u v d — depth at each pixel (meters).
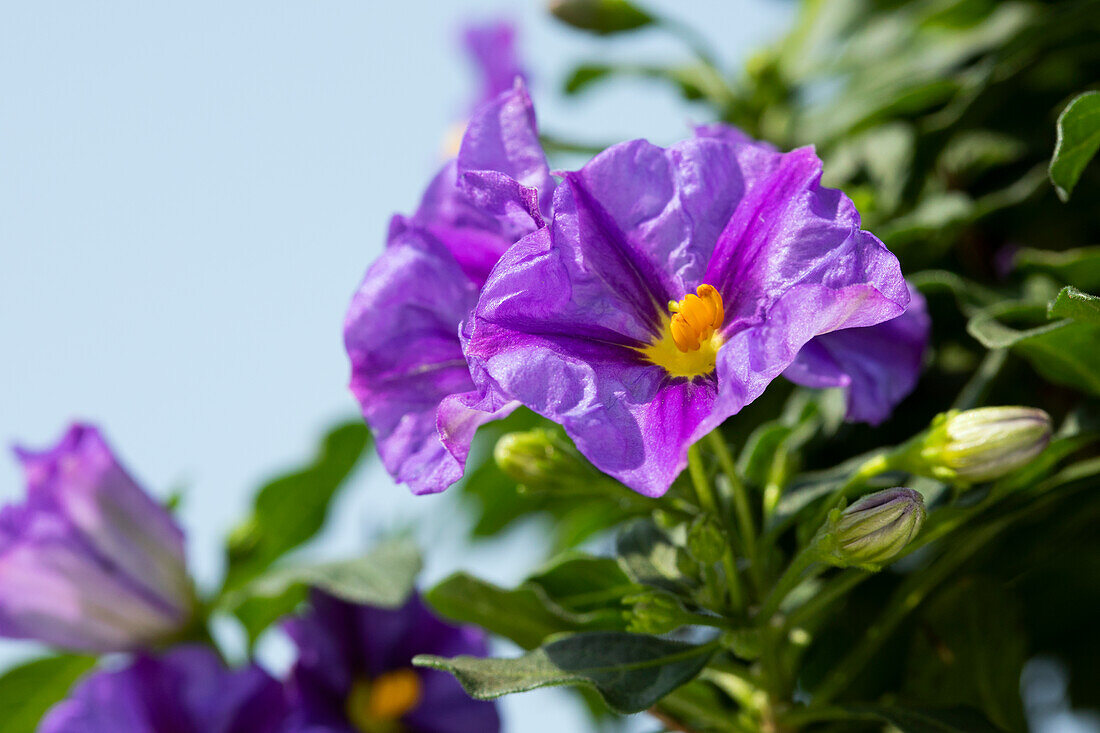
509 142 0.22
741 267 0.21
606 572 0.24
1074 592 0.26
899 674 0.25
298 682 0.26
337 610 0.26
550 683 0.21
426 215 0.22
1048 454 0.23
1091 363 0.23
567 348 0.21
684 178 0.21
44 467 0.26
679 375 0.21
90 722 0.26
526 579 0.24
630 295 0.21
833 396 0.25
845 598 0.26
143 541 0.26
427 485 0.21
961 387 0.26
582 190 0.21
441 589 0.24
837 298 0.20
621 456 0.20
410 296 0.22
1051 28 0.26
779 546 0.24
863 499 0.22
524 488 0.23
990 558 0.25
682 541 0.24
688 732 0.24
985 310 0.23
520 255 0.21
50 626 0.26
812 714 0.23
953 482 0.22
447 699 0.26
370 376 0.22
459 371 0.22
